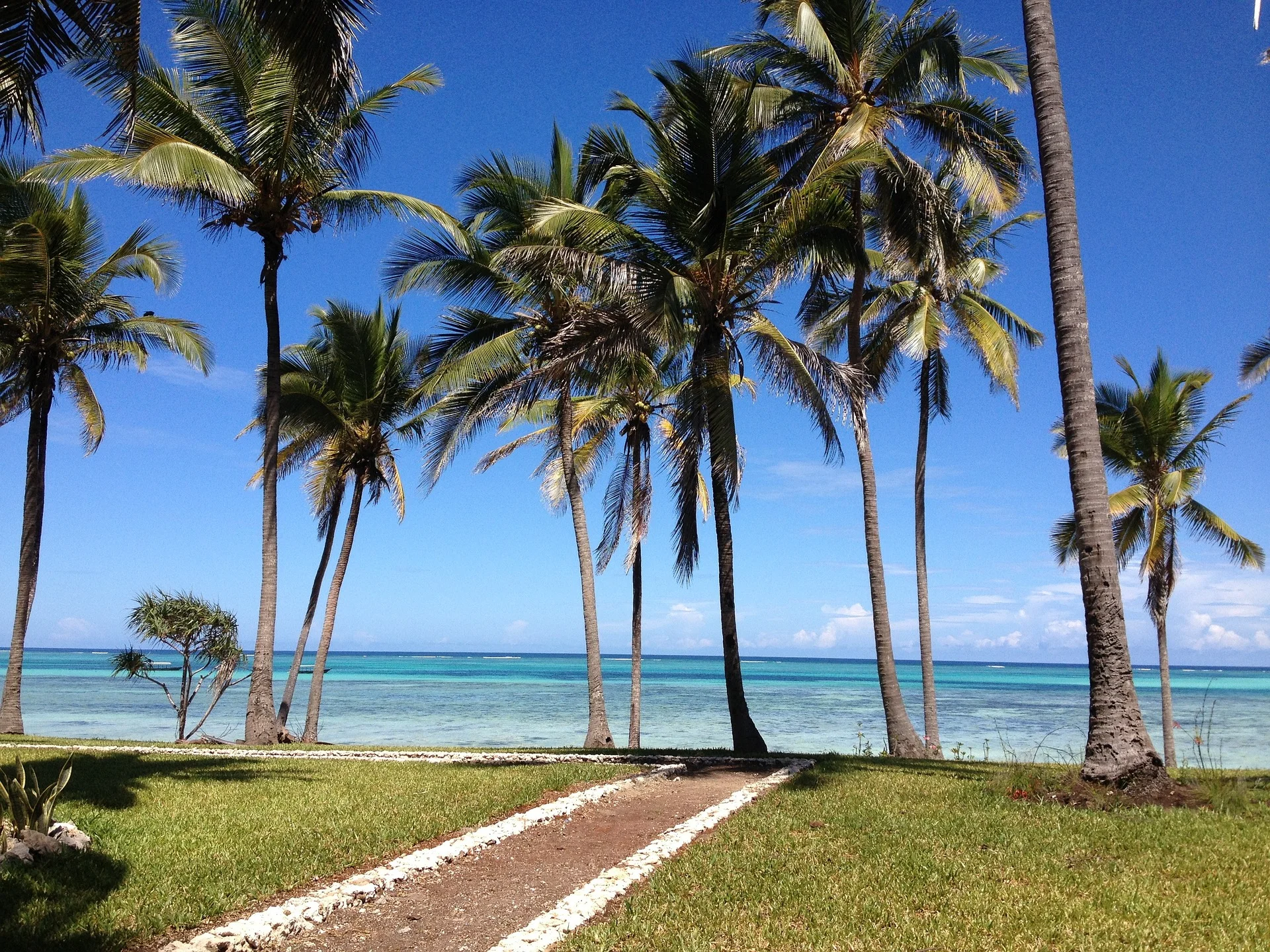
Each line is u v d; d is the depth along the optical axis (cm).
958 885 670
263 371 2172
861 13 1739
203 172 1530
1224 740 3209
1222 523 2230
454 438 2064
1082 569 1098
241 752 1655
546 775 1241
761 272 1543
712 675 11181
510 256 1631
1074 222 1141
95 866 682
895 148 1593
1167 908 614
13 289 1975
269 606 1897
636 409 2333
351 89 879
